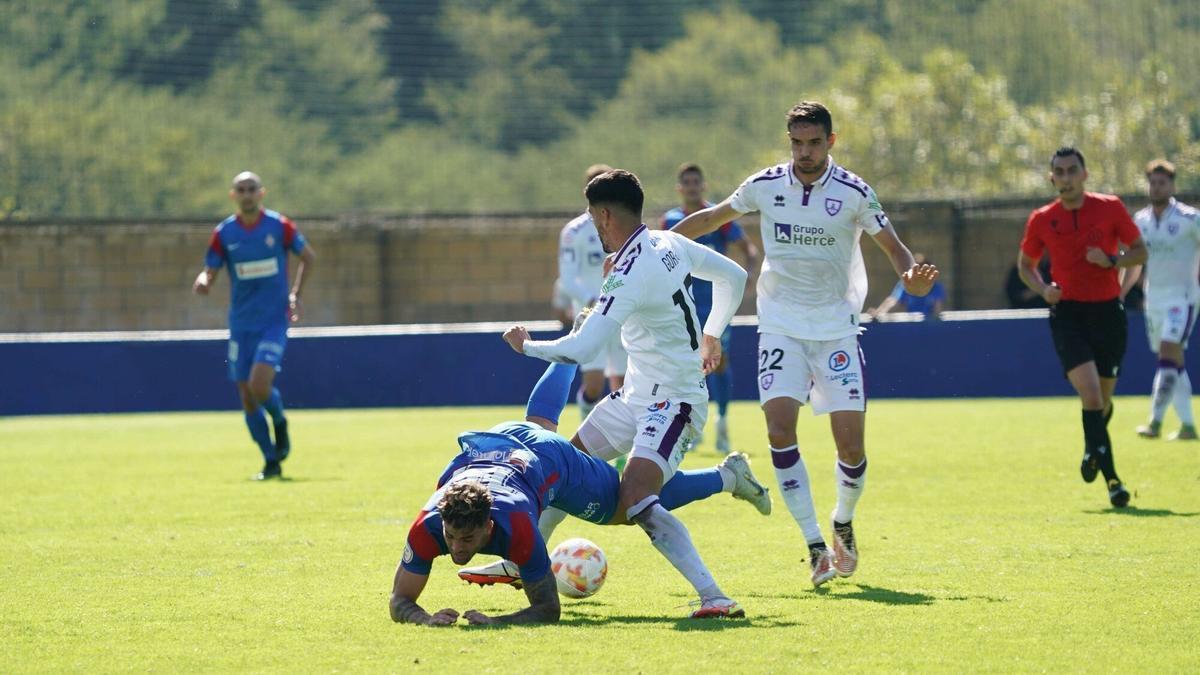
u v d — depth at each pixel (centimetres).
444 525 1762
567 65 15875
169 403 6638
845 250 2297
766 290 2345
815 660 1647
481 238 8844
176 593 2134
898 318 6719
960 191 11662
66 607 2030
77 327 8575
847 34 13875
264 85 14225
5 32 11650
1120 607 1947
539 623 1873
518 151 15500
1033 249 3216
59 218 8562
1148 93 10744
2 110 10462
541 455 1911
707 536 2689
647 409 2014
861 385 2284
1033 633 1786
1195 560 2317
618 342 3972
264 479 3762
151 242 8606
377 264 8788
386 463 4134
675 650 1700
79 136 10506
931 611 1938
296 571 2328
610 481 1970
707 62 15275
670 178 14650
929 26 12812
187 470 4044
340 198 14088
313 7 15138
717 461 4003
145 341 6619
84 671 1645
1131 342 6431
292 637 1808
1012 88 11475
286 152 14125
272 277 3919
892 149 12200
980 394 6500
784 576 2262
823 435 4841
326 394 6656
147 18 12862
